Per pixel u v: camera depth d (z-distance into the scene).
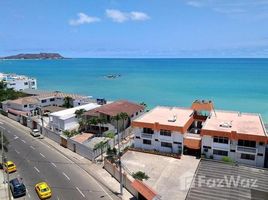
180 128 62.94
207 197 39.69
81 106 96.62
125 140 75.00
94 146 65.00
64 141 71.12
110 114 77.38
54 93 121.31
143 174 52.53
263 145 57.06
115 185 51.22
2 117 101.25
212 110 76.38
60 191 48.44
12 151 67.25
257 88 185.25
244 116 71.94
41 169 57.38
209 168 47.91
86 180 52.84
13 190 46.53
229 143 59.47
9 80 146.25
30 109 102.06
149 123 65.75
